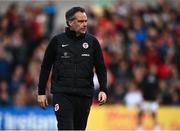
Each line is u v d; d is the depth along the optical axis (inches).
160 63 2203.5
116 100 2026.3
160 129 1958.7
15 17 2389.3
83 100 877.2
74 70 871.7
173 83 2110.0
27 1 2501.2
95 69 896.9
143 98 2030.0
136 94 2023.9
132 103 2018.9
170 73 2161.7
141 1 2556.6
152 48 2242.9
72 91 869.8
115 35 2298.2
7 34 2298.2
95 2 2497.5
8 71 2135.8
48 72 888.9
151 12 2427.4
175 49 2281.0
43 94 890.1
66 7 2461.9
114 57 2164.1
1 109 1924.2
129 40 2281.0
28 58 2191.2
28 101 2032.5
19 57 2186.3
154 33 2320.4
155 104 1971.0
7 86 2069.4
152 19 2394.2
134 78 2081.7
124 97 2030.0
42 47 2209.6
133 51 2213.3
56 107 870.4
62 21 2428.6
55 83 877.2
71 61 872.9
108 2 2522.1
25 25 2347.4
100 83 890.1
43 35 2303.2
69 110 868.0
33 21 2364.7
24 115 1915.6
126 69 2112.5
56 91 872.3
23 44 2230.6
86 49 877.8
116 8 2444.6
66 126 859.4
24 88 2043.6
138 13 2413.9
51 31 2345.0
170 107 1974.7
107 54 2172.7
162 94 2062.0
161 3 2487.7
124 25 2345.0
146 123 1958.7
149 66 2151.8
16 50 2207.2
